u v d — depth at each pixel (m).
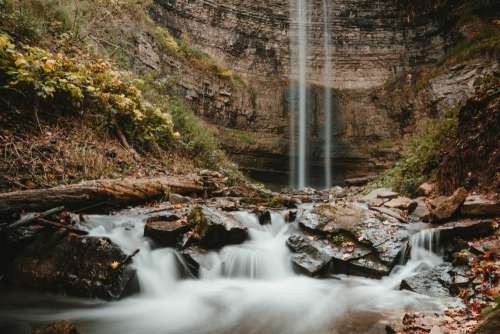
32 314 3.86
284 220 6.33
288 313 3.95
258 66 22.33
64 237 4.34
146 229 4.88
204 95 17.94
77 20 10.04
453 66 18.16
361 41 23.44
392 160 18.86
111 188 5.79
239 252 5.17
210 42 21.05
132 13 14.69
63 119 7.18
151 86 12.29
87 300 3.97
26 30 7.90
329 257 5.15
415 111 19.05
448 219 5.68
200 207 5.47
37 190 4.86
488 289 3.72
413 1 22.06
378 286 4.71
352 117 21.39
